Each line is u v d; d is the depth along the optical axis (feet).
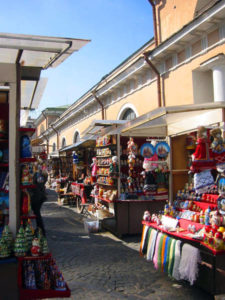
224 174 13.07
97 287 13.58
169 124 19.15
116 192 23.59
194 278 12.04
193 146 18.84
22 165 11.44
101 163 28.30
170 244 13.62
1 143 11.78
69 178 47.52
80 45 9.19
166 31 34.88
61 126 83.25
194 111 14.38
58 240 22.48
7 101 12.44
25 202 11.57
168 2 34.45
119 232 22.88
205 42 26.08
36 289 9.40
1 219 11.43
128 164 24.93
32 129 11.48
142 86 36.58
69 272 15.57
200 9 30.19
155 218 16.22
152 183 22.65
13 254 10.02
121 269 15.94
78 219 31.78
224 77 24.45
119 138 24.07
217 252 11.45
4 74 10.47
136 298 12.44
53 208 40.91
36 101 16.44
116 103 44.42
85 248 20.17
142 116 16.53
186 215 15.05
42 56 10.00
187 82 28.43
